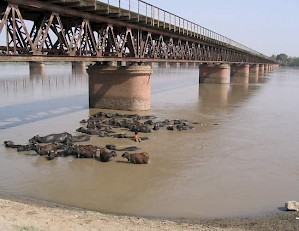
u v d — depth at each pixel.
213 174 18.81
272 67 199.00
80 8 24.30
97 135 26.44
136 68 36.84
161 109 39.53
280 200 15.70
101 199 15.40
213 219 13.59
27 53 19.86
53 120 31.89
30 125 29.58
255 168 19.97
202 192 16.39
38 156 21.16
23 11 21.97
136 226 11.73
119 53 31.81
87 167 19.44
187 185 17.20
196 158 21.52
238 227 12.63
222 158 21.67
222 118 35.19
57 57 22.41
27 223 10.80
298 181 18.11
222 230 11.90
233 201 15.48
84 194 15.90
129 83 37.34
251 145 24.92
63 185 16.89
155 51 39.91
